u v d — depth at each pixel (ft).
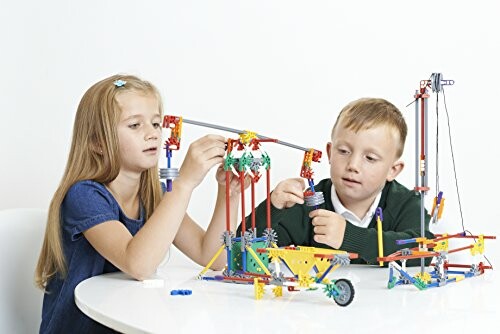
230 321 2.98
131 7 7.77
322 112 7.98
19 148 7.47
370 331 2.78
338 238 4.51
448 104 8.10
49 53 7.57
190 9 7.86
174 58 7.84
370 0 8.01
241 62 7.92
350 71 8.01
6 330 4.92
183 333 2.77
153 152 4.87
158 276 4.37
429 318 3.01
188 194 4.31
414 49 8.06
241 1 7.91
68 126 7.61
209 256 4.99
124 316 3.10
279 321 2.96
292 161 7.92
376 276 4.26
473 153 8.12
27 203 7.48
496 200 8.12
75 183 4.75
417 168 4.13
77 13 7.65
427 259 4.93
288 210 5.52
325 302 3.37
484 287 3.83
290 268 3.52
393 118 5.41
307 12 7.97
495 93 8.08
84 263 4.67
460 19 8.07
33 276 5.21
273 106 7.94
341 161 5.37
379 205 5.54
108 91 4.83
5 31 7.44
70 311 4.60
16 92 7.47
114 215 4.58
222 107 7.91
